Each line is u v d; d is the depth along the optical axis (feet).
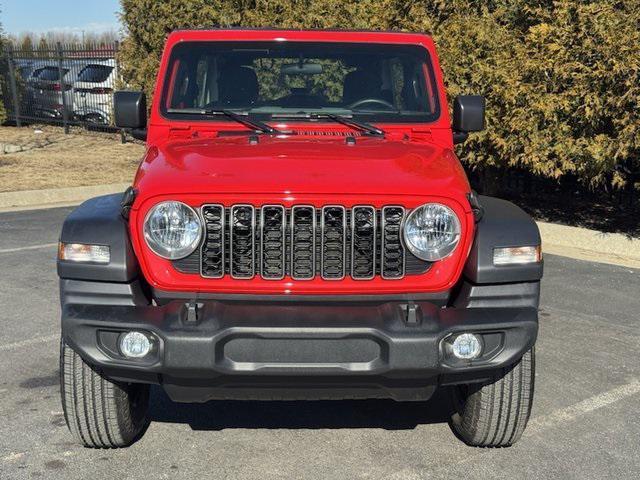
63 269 12.07
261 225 11.63
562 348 19.17
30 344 19.10
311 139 14.61
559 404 15.85
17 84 76.38
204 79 15.80
